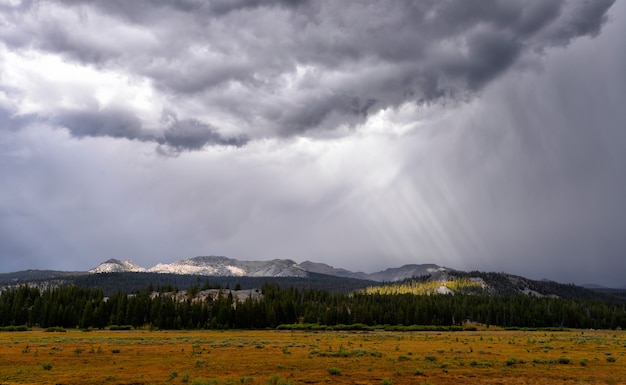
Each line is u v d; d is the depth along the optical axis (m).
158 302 164.62
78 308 166.00
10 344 63.16
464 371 36.19
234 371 35.50
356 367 38.22
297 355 48.66
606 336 108.62
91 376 32.31
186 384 29.31
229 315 158.25
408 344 69.12
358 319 168.62
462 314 198.62
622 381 32.44
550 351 56.28
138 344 65.44
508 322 197.62
